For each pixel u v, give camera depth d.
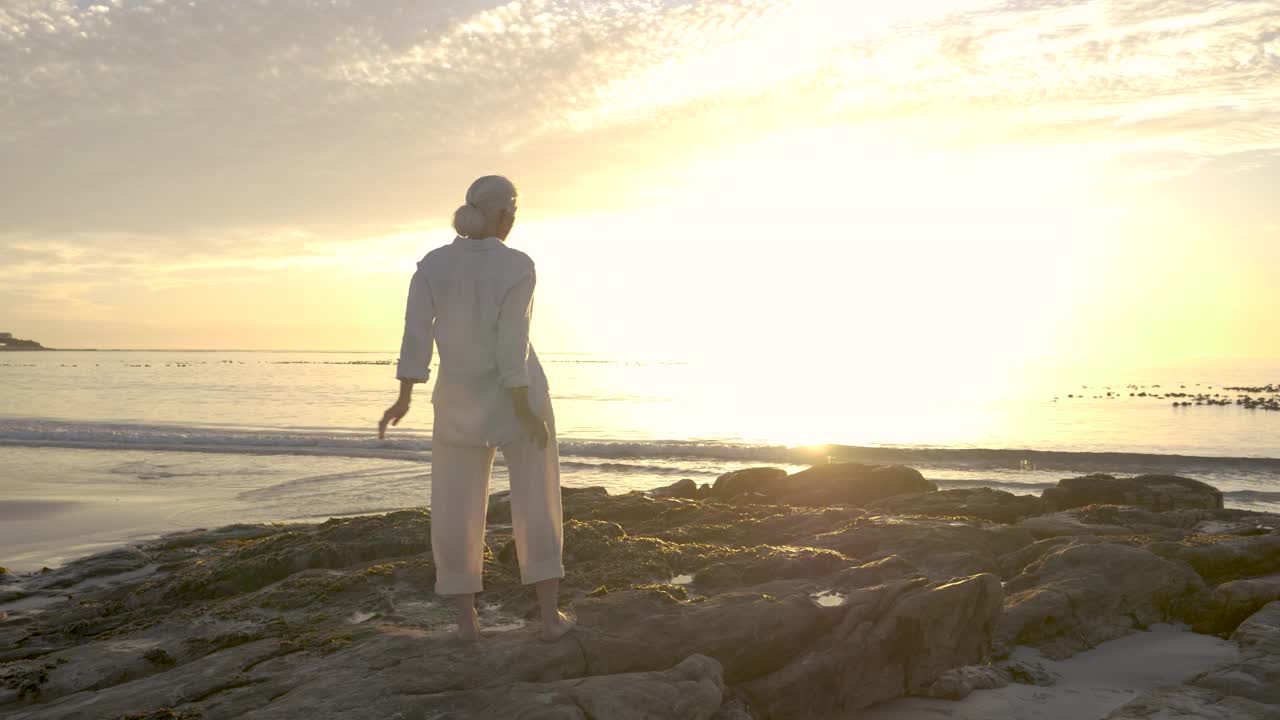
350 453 25.38
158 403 56.53
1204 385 85.75
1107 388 79.31
